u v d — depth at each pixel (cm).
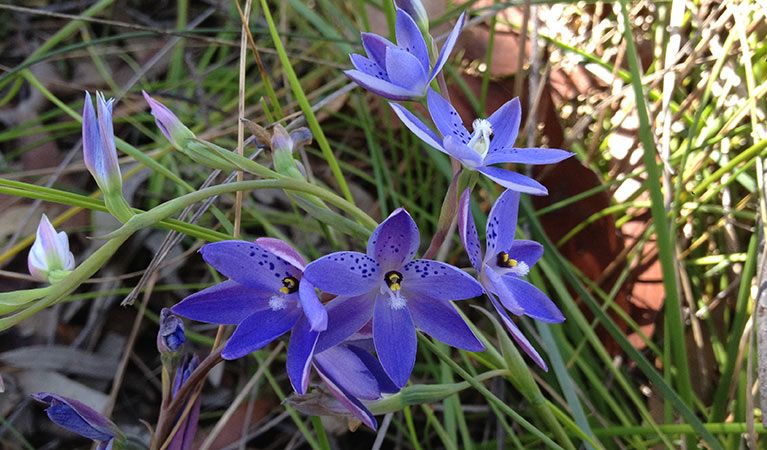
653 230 25
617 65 27
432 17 29
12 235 28
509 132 15
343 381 13
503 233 15
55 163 31
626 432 20
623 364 25
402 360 13
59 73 34
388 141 30
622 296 25
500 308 13
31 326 26
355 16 31
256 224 29
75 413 15
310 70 34
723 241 26
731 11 24
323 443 18
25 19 36
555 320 15
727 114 26
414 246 13
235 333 13
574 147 27
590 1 27
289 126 22
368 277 13
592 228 25
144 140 33
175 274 28
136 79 29
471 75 28
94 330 27
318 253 28
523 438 23
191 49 35
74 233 28
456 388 15
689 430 19
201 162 15
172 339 16
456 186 14
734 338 21
